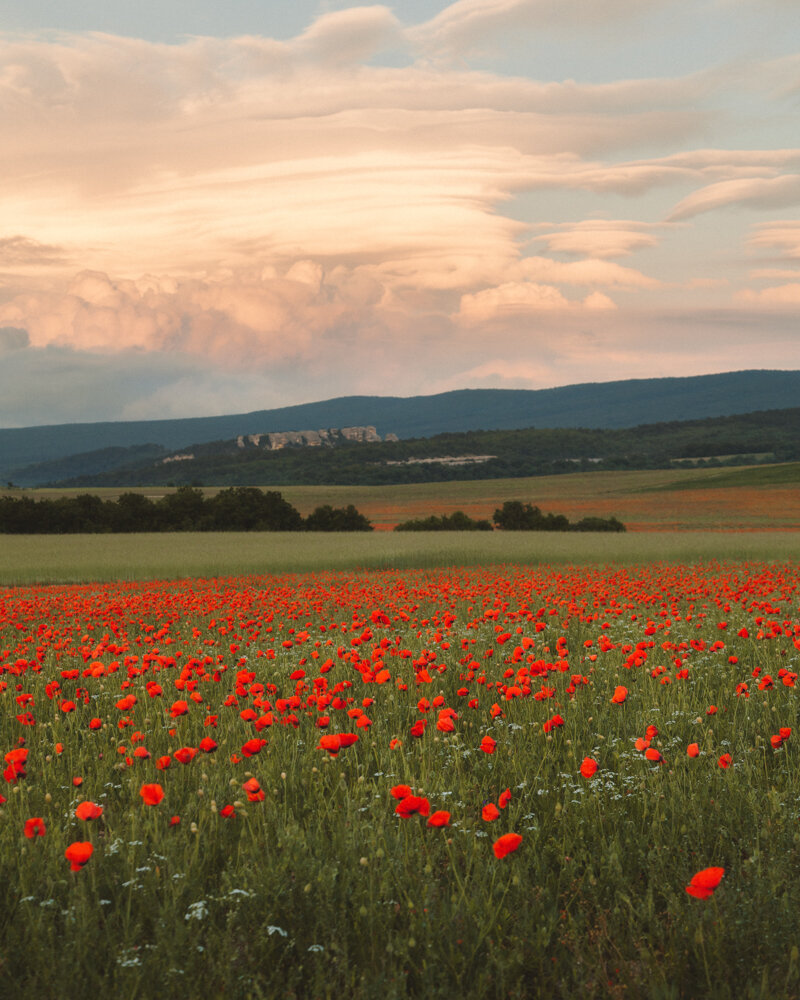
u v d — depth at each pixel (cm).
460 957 314
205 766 516
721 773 495
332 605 1678
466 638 1062
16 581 3105
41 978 305
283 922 345
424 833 417
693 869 384
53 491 17238
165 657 775
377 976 302
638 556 3728
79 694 752
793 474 13275
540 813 455
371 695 746
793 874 374
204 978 309
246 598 1594
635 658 771
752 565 3117
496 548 4097
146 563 3488
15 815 448
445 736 575
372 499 13562
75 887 353
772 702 686
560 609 1391
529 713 645
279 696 740
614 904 362
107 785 497
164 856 381
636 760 525
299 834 402
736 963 319
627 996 303
